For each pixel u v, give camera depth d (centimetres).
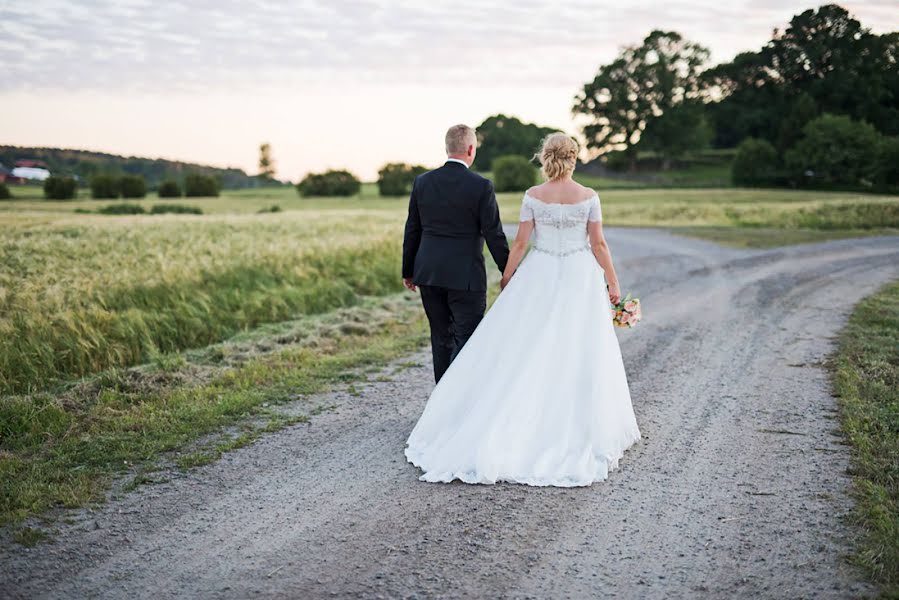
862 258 1809
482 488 411
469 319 505
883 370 644
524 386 445
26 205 5403
